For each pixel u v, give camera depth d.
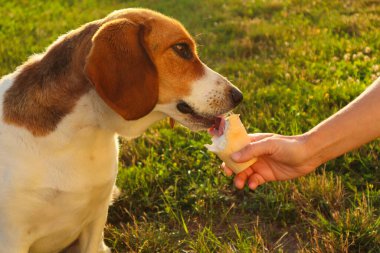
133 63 0.95
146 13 1.02
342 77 1.75
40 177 1.00
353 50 1.98
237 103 1.05
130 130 1.03
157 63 1.00
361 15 2.45
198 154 1.42
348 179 1.31
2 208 1.00
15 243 1.02
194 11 2.94
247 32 2.40
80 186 1.02
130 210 1.30
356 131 0.97
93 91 0.98
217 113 1.04
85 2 3.29
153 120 1.05
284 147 0.99
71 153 1.00
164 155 1.42
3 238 1.02
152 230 1.24
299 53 2.02
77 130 1.00
